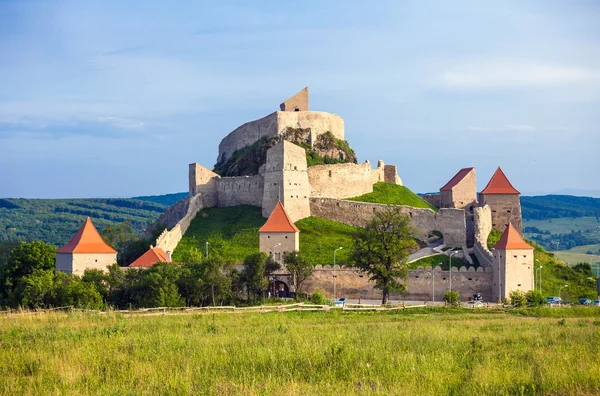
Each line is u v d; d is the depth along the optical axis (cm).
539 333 7106
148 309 9619
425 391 4422
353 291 13188
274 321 8331
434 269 13188
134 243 15800
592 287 14250
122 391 4475
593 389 4438
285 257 12731
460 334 7038
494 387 4472
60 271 12794
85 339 6284
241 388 4356
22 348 5797
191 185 17788
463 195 17588
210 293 11131
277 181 15838
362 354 5447
